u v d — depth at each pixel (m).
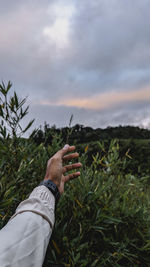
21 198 1.08
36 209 0.41
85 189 1.26
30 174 1.21
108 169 1.48
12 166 1.07
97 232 1.24
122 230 1.31
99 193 1.25
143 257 1.27
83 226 1.12
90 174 1.42
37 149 1.24
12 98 1.03
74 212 1.13
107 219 1.21
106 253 1.15
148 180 2.29
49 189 0.52
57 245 1.04
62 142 1.51
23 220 0.38
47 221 0.41
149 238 1.40
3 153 1.02
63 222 1.17
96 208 1.22
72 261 0.97
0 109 1.01
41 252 0.35
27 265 0.32
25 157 1.08
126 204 1.49
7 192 0.85
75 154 0.71
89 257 1.10
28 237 0.35
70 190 1.30
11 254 0.32
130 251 1.29
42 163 1.25
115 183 1.55
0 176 1.02
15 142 1.08
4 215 0.93
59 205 1.14
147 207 1.67
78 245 1.06
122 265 1.26
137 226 1.39
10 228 0.36
